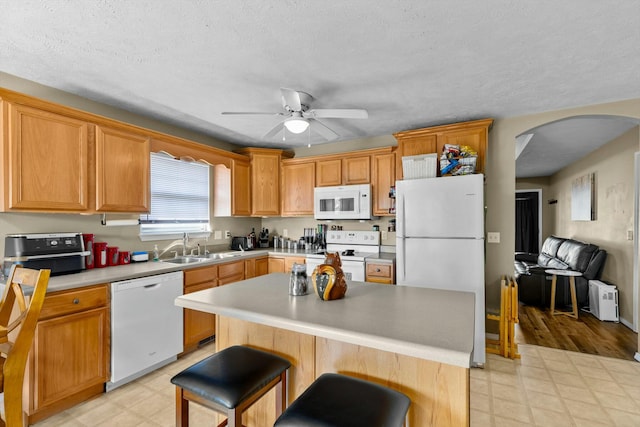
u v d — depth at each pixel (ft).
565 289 14.74
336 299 5.31
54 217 8.16
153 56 6.46
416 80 7.63
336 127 11.61
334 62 6.74
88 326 7.09
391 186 11.99
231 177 13.00
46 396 6.41
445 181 9.20
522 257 22.40
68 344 6.75
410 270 9.56
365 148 13.35
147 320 8.23
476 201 8.85
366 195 12.15
